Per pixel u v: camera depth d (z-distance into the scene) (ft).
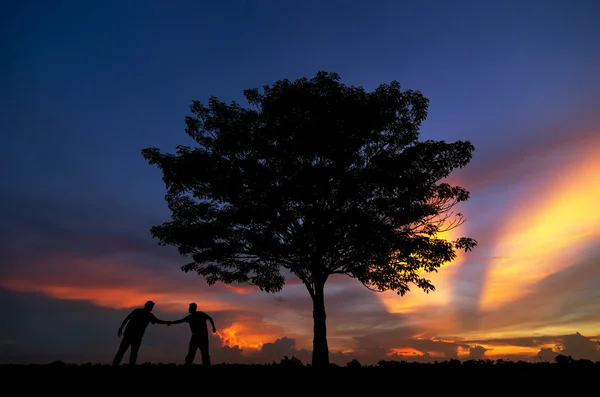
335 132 52.03
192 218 57.31
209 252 55.57
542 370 44.06
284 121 54.34
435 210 56.18
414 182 52.47
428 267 56.75
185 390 35.17
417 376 41.50
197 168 53.88
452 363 50.57
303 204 54.39
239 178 53.88
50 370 40.11
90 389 34.27
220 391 35.32
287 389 36.50
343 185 52.95
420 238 53.88
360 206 55.57
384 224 53.98
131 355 41.52
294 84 56.49
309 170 51.21
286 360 51.55
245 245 57.47
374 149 56.54
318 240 54.54
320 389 36.70
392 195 55.77
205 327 44.14
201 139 59.98
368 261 56.49
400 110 57.82
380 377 40.98
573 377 40.65
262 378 39.86
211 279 61.21
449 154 53.72
